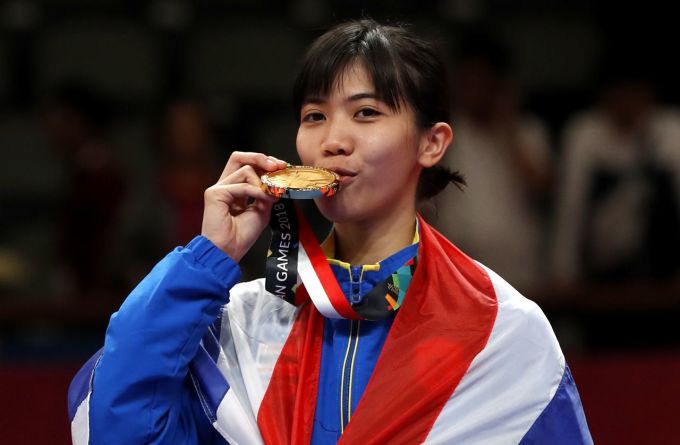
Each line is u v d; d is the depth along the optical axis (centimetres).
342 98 459
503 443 452
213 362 467
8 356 936
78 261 1095
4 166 1359
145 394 446
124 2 1370
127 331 447
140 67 1365
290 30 1360
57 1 1370
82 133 1108
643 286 941
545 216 1125
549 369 462
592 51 1348
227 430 457
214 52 1365
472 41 1056
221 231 463
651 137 1041
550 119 1348
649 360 853
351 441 447
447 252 488
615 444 844
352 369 465
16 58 1370
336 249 491
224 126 1303
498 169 1048
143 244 1084
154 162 1222
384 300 468
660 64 1091
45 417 854
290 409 462
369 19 535
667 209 1034
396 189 467
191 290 453
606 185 1043
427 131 480
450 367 456
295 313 484
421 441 449
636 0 1091
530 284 961
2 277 1206
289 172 455
